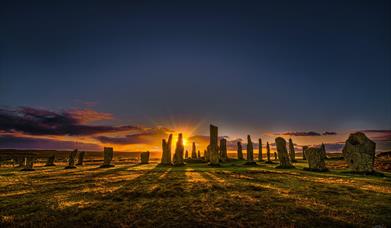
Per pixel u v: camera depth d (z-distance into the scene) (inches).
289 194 620.4
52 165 1872.5
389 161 1451.8
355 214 455.5
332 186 729.0
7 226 416.5
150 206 519.5
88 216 458.6
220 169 1304.1
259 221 427.2
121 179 909.8
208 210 485.7
